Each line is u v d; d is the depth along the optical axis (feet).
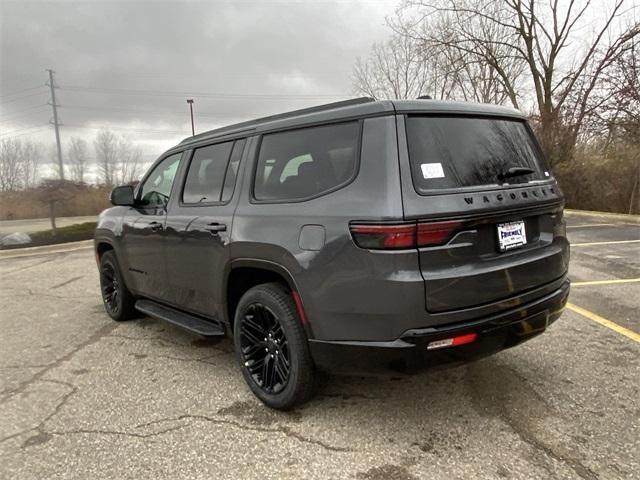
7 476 8.02
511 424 9.09
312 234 8.68
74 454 8.61
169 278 13.20
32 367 12.85
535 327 9.08
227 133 11.91
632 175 42.65
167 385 11.42
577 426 8.93
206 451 8.58
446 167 8.35
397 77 80.74
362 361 8.27
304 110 10.18
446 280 7.75
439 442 8.59
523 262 8.80
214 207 11.40
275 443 8.77
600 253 25.55
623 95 43.57
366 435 8.91
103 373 12.27
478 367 11.67
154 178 14.69
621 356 12.10
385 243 7.65
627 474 7.50
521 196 9.00
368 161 8.24
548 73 61.00
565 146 50.08
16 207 87.35
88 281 24.48
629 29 49.26
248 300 10.24
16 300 20.76
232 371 12.17
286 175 9.82
